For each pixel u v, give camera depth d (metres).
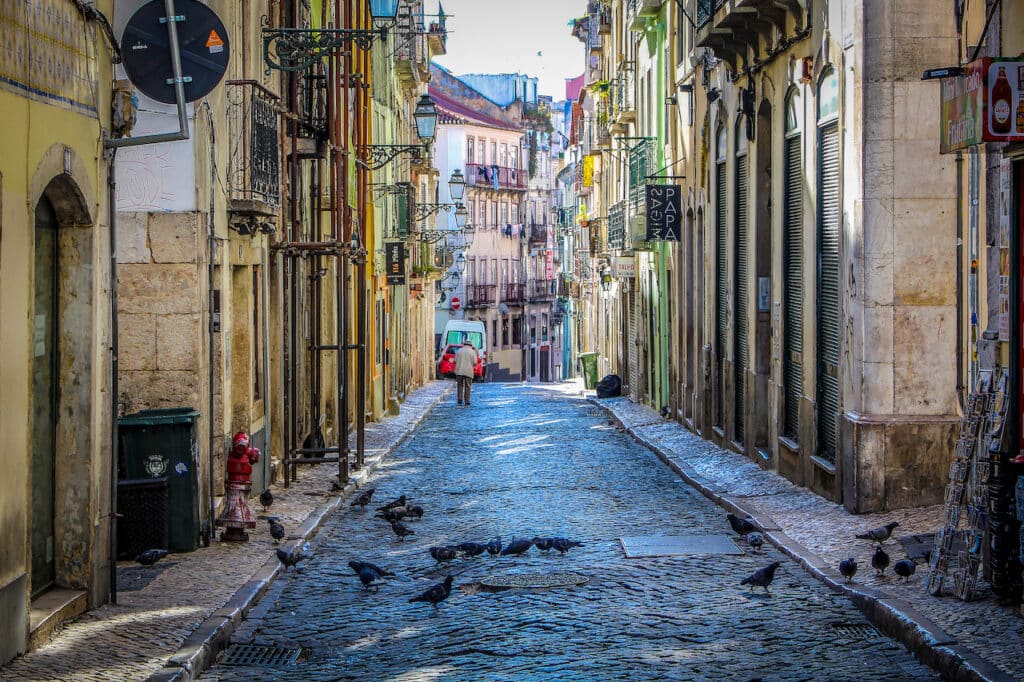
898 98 16.70
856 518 16.78
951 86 11.33
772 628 11.67
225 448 18.11
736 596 13.03
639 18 39.31
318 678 10.38
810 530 16.19
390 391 44.06
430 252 61.66
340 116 26.73
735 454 25.64
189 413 15.16
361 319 24.42
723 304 27.83
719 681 9.96
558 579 14.12
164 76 13.20
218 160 17.58
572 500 20.81
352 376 32.53
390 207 47.88
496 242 99.19
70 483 11.74
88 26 11.70
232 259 18.55
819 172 19.48
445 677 10.25
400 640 11.66
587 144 72.75
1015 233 11.52
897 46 16.67
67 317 11.73
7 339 9.87
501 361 98.38
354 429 32.53
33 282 10.48
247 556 14.93
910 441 16.84
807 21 19.95
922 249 16.78
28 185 10.24
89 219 11.72
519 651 11.04
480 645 11.29
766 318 23.91
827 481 18.69
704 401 29.20
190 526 15.04
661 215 32.72
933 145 16.70
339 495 20.66
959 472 11.95
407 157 57.31
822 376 19.45
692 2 31.22
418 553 16.30
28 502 10.38
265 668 10.74
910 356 16.83
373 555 16.20
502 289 98.75
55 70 10.81
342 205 25.44
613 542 16.58
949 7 16.64
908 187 16.75
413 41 54.53
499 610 12.74
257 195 18.77
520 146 104.38
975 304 16.12
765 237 23.84
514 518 19.03
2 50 9.65
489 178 96.31
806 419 19.98
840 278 17.91
